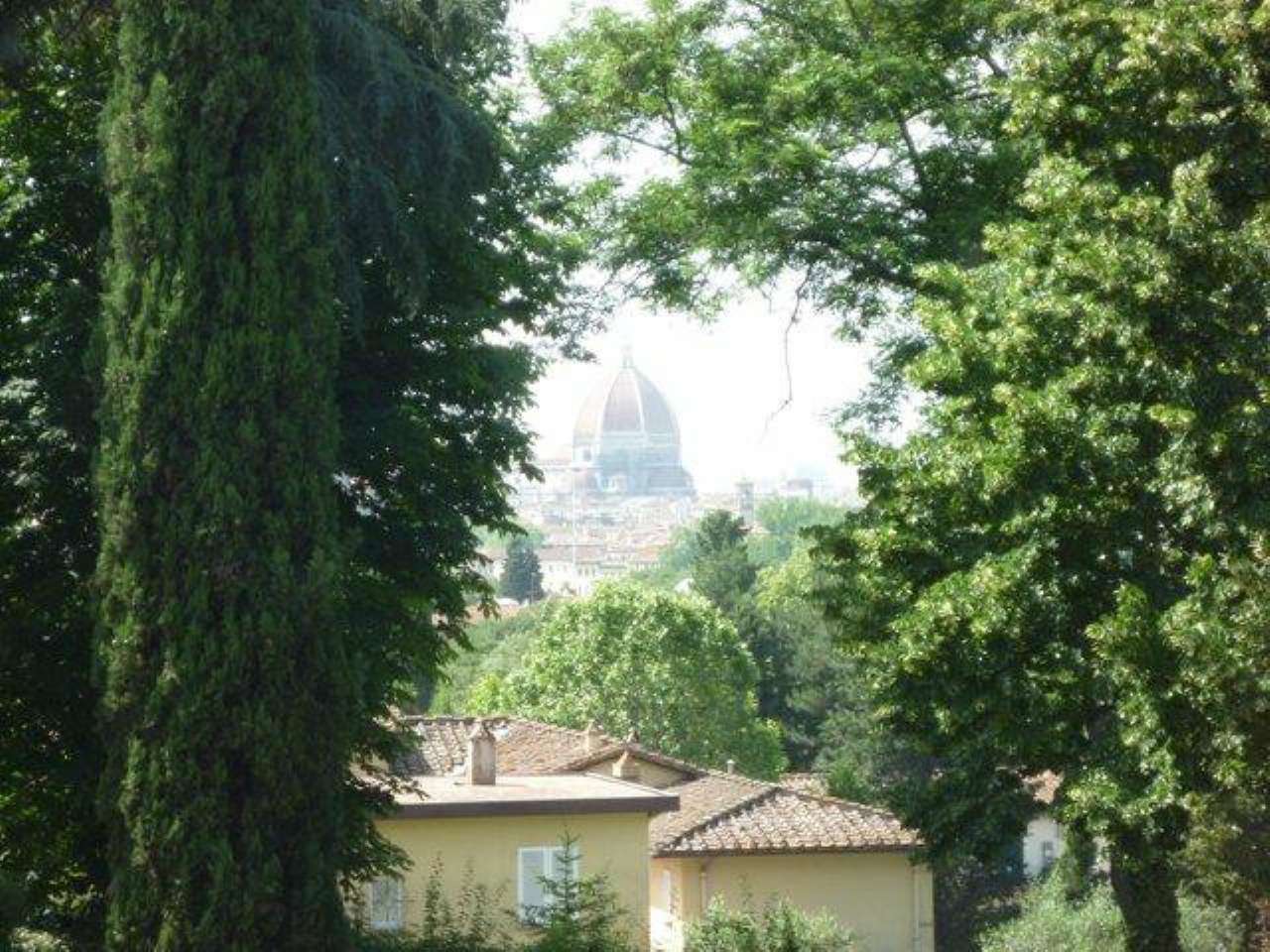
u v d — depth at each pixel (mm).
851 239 35938
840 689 95875
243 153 24594
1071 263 23234
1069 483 23969
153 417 23828
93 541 27922
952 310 26703
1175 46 22203
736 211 36844
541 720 86938
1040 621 24344
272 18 24922
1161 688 22203
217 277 24203
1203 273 22203
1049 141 24516
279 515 23969
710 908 42406
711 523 123375
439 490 31219
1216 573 22016
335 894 24031
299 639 23859
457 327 30469
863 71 36156
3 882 25672
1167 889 26344
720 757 87562
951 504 25719
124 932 23375
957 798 27375
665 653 87812
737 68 38719
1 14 26547
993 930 50562
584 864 46906
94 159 27828
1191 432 21938
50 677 27703
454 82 30547
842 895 56250
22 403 27234
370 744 30359
